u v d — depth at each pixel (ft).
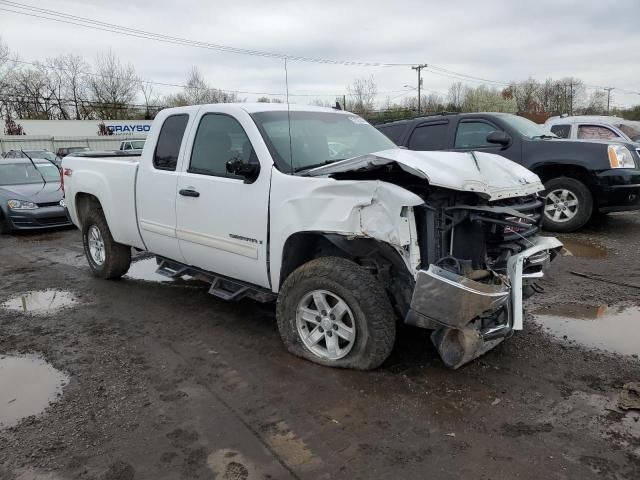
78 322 16.31
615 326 14.73
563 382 11.56
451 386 11.44
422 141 29.35
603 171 25.00
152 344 14.38
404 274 11.23
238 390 11.60
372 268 12.26
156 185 16.48
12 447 9.75
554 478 8.46
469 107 224.33
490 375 11.93
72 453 9.51
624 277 19.17
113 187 18.54
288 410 10.69
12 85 187.21
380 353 11.62
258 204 13.14
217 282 15.75
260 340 14.39
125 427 10.30
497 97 225.15
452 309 10.49
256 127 13.73
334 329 12.27
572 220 26.32
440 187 11.21
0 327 16.10
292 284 12.59
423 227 11.23
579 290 17.88
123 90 203.31
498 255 12.33
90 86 201.36
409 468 8.81
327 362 12.39
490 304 10.53
